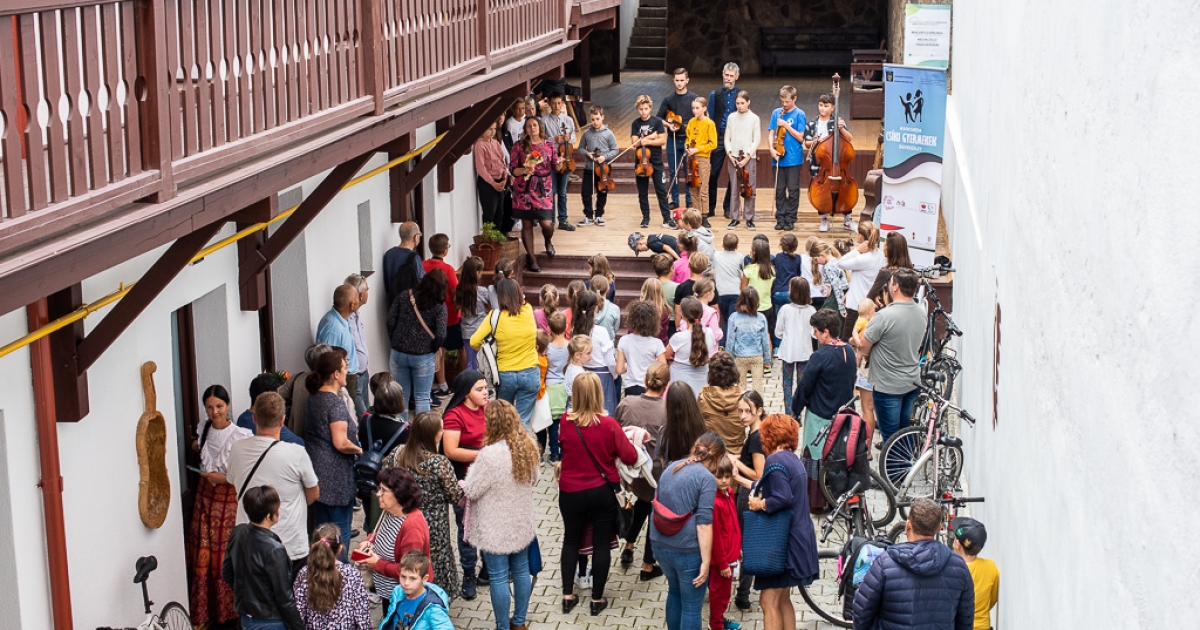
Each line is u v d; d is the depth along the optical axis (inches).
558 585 338.0
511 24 445.1
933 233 445.4
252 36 243.8
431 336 430.0
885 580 218.2
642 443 318.0
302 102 269.6
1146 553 113.4
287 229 335.9
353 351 385.7
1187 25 103.7
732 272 492.4
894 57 815.7
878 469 392.2
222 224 243.9
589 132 628.7
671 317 480.4
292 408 340.8
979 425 332.2
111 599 269.4
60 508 245.8
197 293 311.7
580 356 385.1
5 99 163.8
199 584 305.1
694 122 623.8
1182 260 103.3
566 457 311.0
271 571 252.4
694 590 280.5
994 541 273.9
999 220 284.4
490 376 394.0
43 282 178.2
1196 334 98.0
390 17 319.9
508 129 611.2
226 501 303.4
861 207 663.8
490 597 320.2
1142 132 120.8
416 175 470.6
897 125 440.8
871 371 384.8
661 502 279.6
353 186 429.4
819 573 301.4
